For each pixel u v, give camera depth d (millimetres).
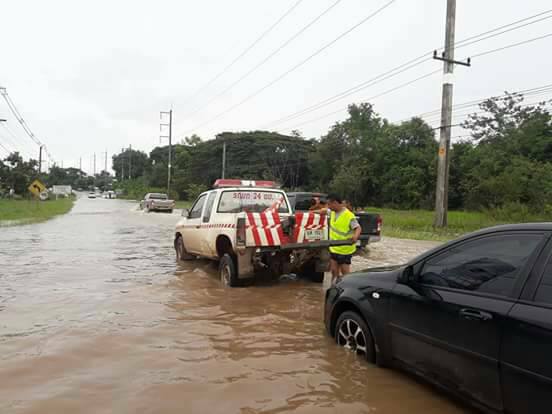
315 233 7871
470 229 19297
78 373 4082
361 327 4465
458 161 44562
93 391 3713
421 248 13055
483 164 37750
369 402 3590
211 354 4617
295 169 68500
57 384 3836
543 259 3068
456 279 3609
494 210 25828
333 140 60938
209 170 74125
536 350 2811
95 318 5836
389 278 4258
